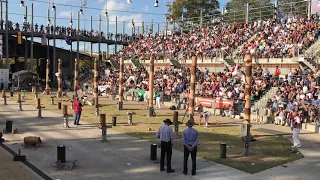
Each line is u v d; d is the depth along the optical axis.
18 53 60.88
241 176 12.72
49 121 24.02
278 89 28.34
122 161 14.36
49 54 63.28
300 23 38.22
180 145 17.33
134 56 55.75
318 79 27.48
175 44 51.94
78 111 22.53
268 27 41.75
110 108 32.47
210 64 42.00
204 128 22.56
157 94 35.03
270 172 13.30
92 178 12.18
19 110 29.42
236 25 47.12
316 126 21.94
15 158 14.15
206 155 15.50
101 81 51.91
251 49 37.56
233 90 31.34
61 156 13.67
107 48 68.62
